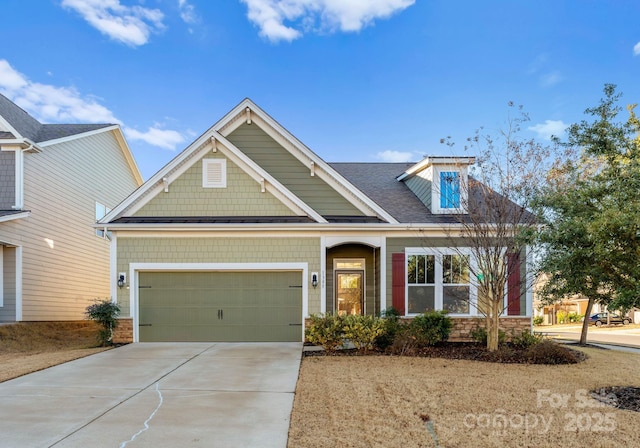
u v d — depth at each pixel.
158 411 5.57
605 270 5.71
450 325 10.75
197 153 12.02
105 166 18.73
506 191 9.79
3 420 5.21
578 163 8.73
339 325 10.00
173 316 11.61
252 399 6.11
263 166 12.70
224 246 11.70
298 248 11.75
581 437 4.64
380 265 11.95
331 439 4.57
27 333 12.62
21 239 13.35
